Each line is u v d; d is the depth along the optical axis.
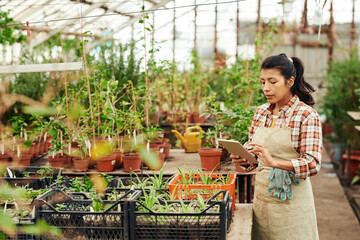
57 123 3.70
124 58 4.98
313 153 2.07
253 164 2.43
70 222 1.94
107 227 1.93
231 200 2.17
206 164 3.47
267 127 2.36
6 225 0.91
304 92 2.26
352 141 7.23
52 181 2.87
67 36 6.61
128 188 2.43
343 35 10.95
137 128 4.00
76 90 4.14
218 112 3.84
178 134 4.37
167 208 2.01
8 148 3.94
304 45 12.21
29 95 4.63
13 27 5.69
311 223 2.30
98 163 3.49
